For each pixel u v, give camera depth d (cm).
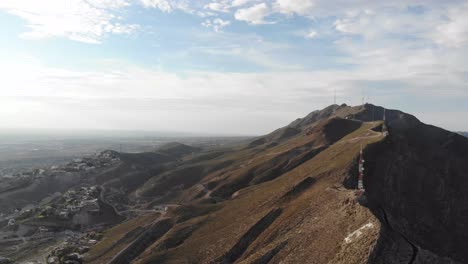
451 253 14462
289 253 10344
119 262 15725
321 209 11912
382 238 8181
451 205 16375
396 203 15375
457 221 16050
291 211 13150
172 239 15412
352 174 15588
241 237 13225
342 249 8706
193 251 13738
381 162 16775
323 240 9881
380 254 7862
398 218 14725
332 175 15800
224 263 12456
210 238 14400
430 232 14962
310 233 10781
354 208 10100
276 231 12138
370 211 9381
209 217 16912
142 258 14475
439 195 16525
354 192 11275
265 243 11862
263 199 16225
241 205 17150
